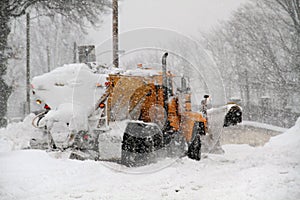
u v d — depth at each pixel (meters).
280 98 44.59
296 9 43.66
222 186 9.44
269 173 9.82
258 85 46.69
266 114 41.03
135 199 8.54
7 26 33.19
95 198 8.62
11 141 17.69
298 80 43.09
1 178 9.62
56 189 9.30
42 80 13.20
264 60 46.44
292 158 12.38
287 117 39.84
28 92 42.75
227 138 23.55
